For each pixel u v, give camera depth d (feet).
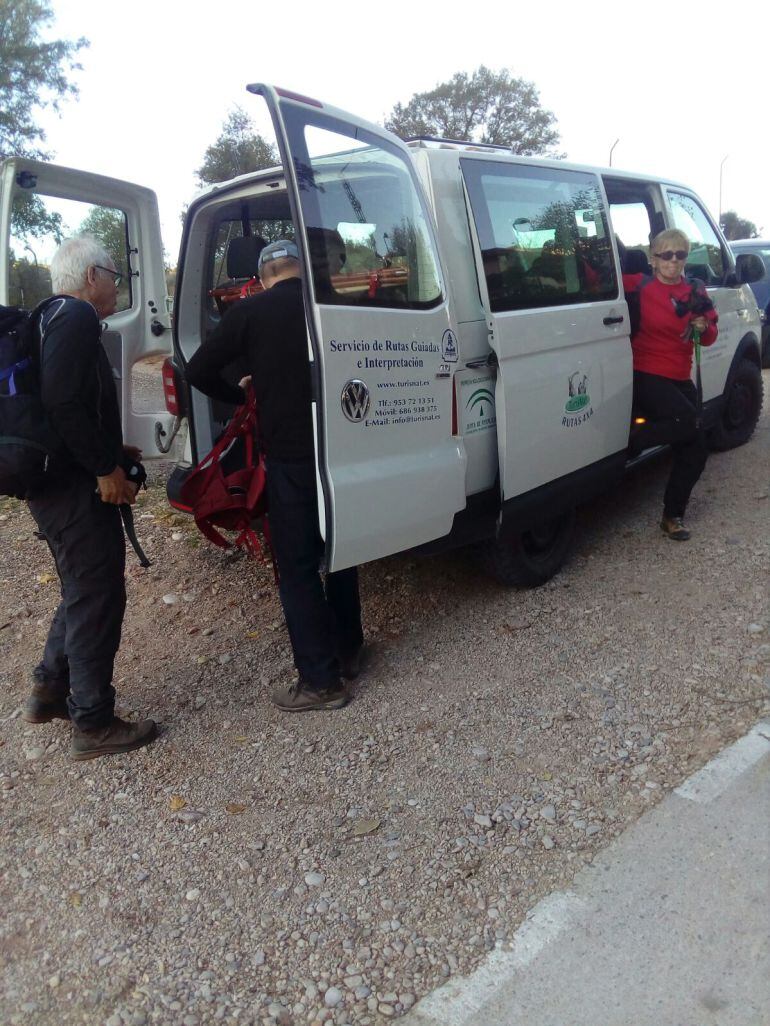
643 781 9.48
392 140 10.78
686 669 11.68
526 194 13.07
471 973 7.23
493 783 9.64
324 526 9.70
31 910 8.21
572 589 14.46
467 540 12.33
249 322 10.05
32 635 13.71
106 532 9.78
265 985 7.26
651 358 15.24
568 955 7.33
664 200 17.58
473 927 7.71
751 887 7.89
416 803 9.39
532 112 140.05
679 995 6.87
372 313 9.90
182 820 9.34
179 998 7.18
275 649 13.00
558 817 9.02
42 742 10.93
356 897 8.14
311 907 8.05
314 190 9.28
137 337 14.83
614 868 8.25
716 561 15.10
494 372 12.28
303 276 9.12
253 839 9.00
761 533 16.20
